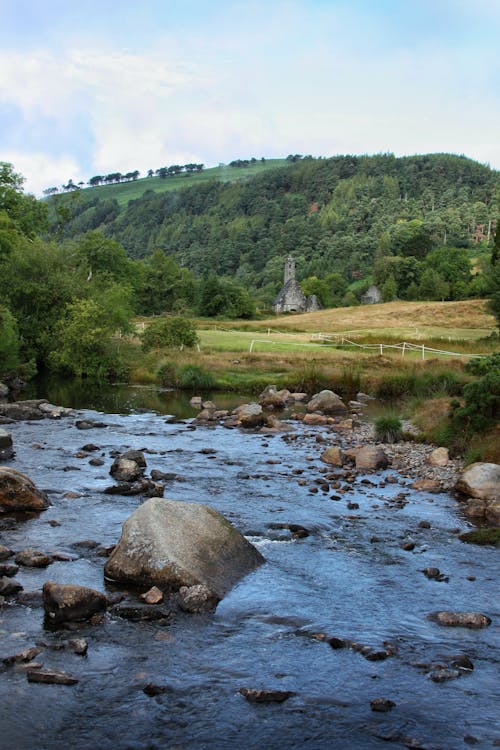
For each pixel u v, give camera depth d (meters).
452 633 9.98
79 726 7.68
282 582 11.66
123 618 10.17
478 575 12.14
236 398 35.88
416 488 17.98
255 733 7.64
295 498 16.67
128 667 8.87
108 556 12.49
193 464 20.03
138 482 17.08
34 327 47.19
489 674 8.91
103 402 33.50
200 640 9.62
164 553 11.27
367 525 14.79
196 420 28.11
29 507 15.03
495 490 16.95
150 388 39.56
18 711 7.89
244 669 8.91
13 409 27.42
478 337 66.12
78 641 9.26
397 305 107.62
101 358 43.81
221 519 12.59
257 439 24.31
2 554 12.12
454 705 8.23
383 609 10.72
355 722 7.87
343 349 53.25
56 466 19.00
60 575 11.55
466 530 14.62
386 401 35.06
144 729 7.66
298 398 35.16
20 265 48.47
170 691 8.37
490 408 21.48
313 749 7.39
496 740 7.58
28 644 9.28
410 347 54.09
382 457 20.34
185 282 123.06
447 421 23.48
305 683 8.63
